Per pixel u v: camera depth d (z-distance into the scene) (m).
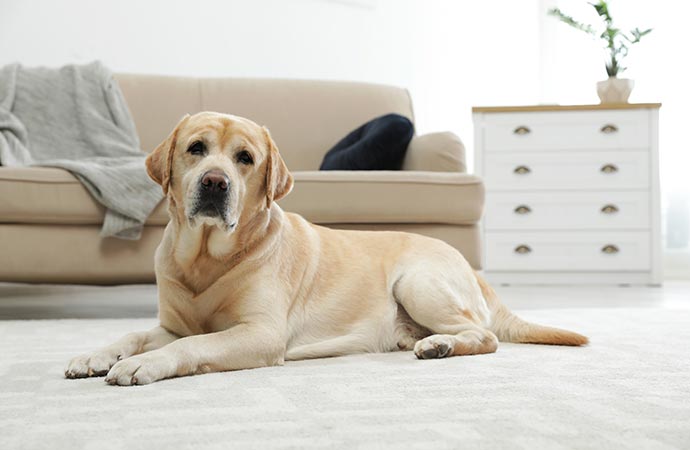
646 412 1.11
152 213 2.74
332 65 5.07
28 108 3.38
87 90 3.48
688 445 0.92
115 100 3.50
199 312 1.66
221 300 1.63
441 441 0.94
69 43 4.22
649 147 4.48
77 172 2.67
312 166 3.77
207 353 1.48
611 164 4.50
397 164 3.39
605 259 4.53
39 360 1.69
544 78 5.84
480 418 1.07
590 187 4.52
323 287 1.81
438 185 2.96
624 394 1.25
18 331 2.31
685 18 5.57
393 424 1.03
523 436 0.96
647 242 4.50
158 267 1.70
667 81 5.60
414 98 5.41
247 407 1.15
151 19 4.46
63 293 4.11
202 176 1.55
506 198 4.57
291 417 1.08
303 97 3.88
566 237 4.55
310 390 1.29
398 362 1.64
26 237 2.62
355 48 5.15
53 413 1.11
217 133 1.62
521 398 1.22
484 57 5.70
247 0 4.75
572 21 4.86
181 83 3.80
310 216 2.88
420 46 5.42
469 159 5.66
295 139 3.79
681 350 1.81
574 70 5.79
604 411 1.12
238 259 1.63
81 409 1.14
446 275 1.87
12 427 1.03
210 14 4.64
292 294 1.74
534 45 5.83
